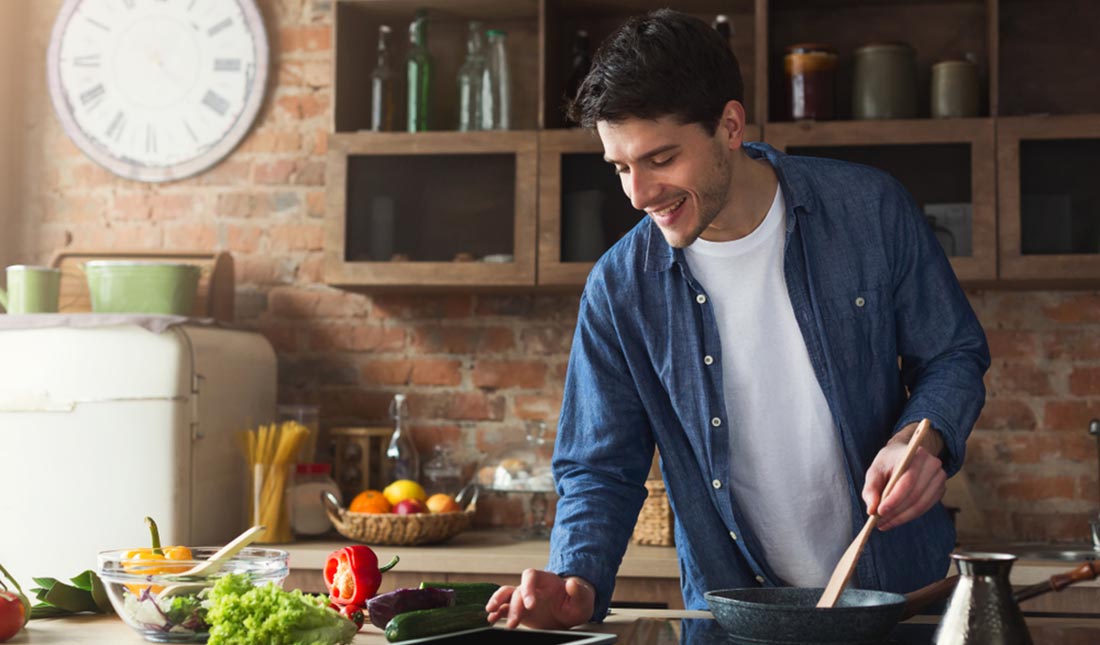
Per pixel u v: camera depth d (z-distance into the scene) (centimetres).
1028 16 317
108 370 282
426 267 308
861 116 300
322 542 299
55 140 354
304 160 346
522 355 337
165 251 340
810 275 165
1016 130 287
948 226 288
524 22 339
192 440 287
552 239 303
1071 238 284
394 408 325
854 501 166
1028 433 316
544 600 135
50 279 302
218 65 347
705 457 170
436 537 291
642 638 127
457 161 310
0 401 283
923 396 156
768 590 138
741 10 327
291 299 345
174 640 132
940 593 134
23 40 356
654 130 142
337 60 316
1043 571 258
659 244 171
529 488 306
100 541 280
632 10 327
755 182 165
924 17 323
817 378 165
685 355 169
